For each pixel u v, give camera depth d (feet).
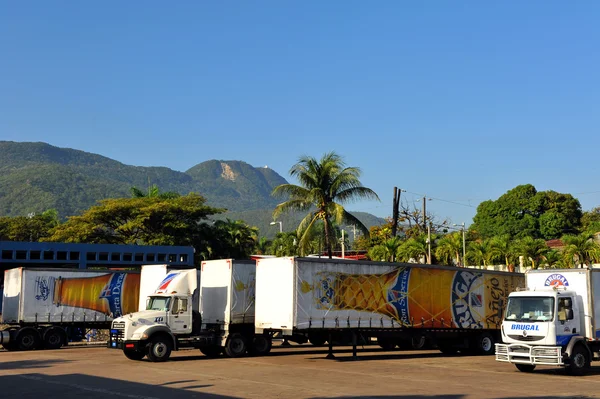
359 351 103.50
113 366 76.23
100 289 110.52
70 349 104.88
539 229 298.76
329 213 144.25
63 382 61.46
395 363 81.71
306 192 144.25
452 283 96.07
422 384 60.03
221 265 91.61
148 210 213.46
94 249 171.01
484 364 81.30
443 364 80.84
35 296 104.32
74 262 167.12
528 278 76.48
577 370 68.69
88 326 110.01
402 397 51.62
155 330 81.97
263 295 85.66
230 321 88.58
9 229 303.68
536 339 69.46
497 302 100.22
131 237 220.02
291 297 81.87
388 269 90.48
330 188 144.77
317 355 93.15
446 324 94.07
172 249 183.32
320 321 83.56
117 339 81.87
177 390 55.67
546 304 69.87
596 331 70.90
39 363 80.12
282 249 272.51
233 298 89.45
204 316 92.48
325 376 66.18
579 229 297.53
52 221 328.90
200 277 94.58
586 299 71.31
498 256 190.60
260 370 71.82
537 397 51.85
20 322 102.78
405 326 90.48
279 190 145.59
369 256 208.44
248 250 268.82
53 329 104.88
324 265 85.10
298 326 81.71
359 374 68.18
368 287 88.28
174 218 220.43
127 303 112.68
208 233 230.27
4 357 89.35
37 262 162.30
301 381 61.82
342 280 86.22
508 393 54.13
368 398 51.06
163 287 86.07
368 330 88.17
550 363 67.87
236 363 80.23
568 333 69.46
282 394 53.06
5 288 110.52
